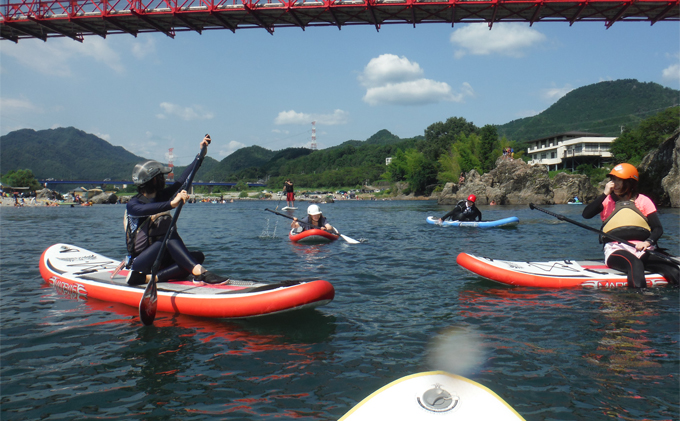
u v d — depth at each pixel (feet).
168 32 104.37
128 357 10.54
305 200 312.71
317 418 7.48
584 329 12.19
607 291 16.75
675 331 11.89
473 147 250.78
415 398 3.53
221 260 24.94
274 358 10.37
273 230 47.52
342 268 22.30
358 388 8.68
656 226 17.67
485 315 13.73
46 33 106.83
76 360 10.36
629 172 18.11
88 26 101.30
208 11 93.50
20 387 8.92
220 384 8.98
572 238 35.86
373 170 521.65
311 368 9.74
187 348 11.13
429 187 290.56
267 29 102.17
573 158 233.55
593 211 19.51
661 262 17.85
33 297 16.56
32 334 12.24
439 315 13.82
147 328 12.77
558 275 17.63
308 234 34.04
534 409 7.73
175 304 14.23
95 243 35.45
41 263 20.10
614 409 7.72
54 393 8.64
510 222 46.44
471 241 34.12
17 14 98.58
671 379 8.93
